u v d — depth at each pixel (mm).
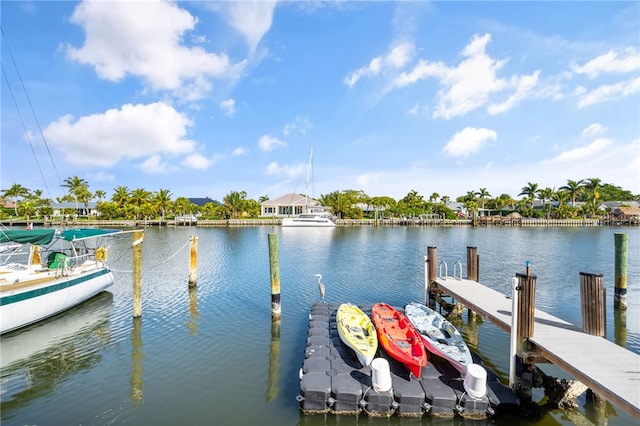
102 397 10016
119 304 18828
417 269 29141
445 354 10430
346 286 23156
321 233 67438
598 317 10109
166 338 14289
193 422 8875
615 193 136500
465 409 8789
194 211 103438
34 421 8922
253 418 9031
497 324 11312
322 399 9008
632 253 38375
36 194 97375
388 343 11195
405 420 8789
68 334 14641
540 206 118250
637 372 8039
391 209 104688
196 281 22422
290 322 16203
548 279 24953
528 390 9328
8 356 12594
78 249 21781
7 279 15531
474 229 79125
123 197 93062
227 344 13734
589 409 9250
